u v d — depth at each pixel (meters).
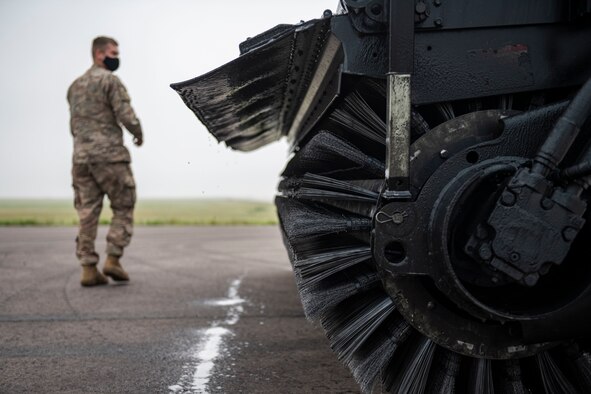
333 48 2.35
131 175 5.93
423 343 2.32
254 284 5.99
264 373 3.31
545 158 2.08
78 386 3.10
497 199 2.11
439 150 2.26
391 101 2.17
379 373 2.39
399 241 2.18
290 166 2.85
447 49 2.27
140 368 3.39
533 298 2.28
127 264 7.34
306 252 2.48
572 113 2.10
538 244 2.06
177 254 8.32
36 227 13.25
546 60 2.29
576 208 2.07
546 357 2.36
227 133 3.99
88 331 4.18
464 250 2.14
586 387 2.37
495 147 2.23
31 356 3.61
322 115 2.81
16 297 5.29
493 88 2.28
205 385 3.12
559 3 2.26
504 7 2.25
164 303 5.09
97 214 5.87
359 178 2.49
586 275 2.19
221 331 4.20
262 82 2.78
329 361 3.53
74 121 5.81
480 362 2.33
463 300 2.15
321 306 2.33
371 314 2.31
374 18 2.21
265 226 13.66
